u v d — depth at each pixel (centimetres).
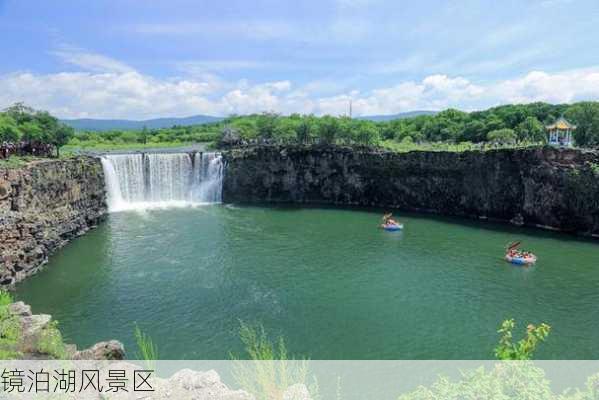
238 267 4756
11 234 4253
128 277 4416
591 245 5747
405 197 8381
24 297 3919
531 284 4306
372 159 8556
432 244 5750
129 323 3438
